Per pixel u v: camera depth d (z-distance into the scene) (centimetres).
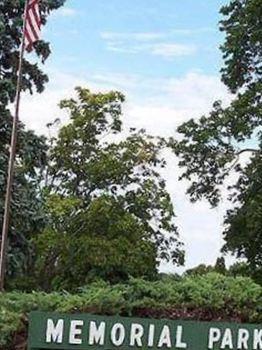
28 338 1218
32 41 2417
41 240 3891
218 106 3588
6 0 2962
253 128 3503
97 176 4041
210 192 3581
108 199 3966
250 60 3616
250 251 3447
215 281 1349
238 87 3638
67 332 1219
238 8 3641
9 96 2855
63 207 3909
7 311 1264
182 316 1277
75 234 3984
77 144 4112
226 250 3503
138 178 4109
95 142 4125
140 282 1315
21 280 3853
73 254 3931
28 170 2973
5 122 2856
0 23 2898
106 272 3862
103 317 1229
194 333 1248
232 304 1302
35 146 2938
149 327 1236
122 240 3878
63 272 3988
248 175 3444
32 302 1277
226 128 3522
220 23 3672
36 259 3906
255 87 3500
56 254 3997
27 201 2859
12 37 2988
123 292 1291
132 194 4084
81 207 4044
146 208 4109
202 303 1290
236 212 3522
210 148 3553
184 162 3584
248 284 1341
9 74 2991
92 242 3853
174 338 1241
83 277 3944
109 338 1225
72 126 4100
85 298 1267
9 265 2858
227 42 3616
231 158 3497
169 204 4122
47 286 4016
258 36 3516
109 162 4022
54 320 1220
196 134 3550
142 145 4075
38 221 2911
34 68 3008
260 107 3481
